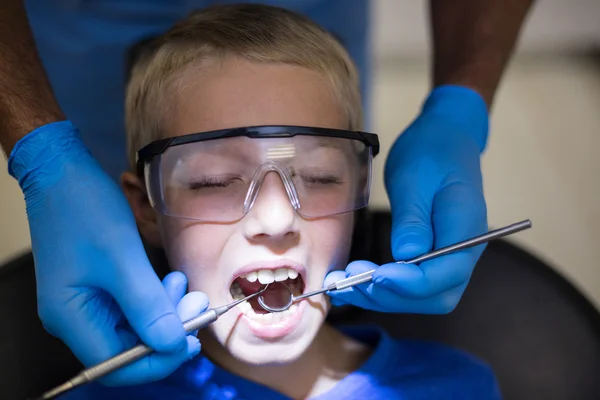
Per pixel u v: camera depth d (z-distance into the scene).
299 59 1.15
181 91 1.14
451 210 1.13
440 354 1.36
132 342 1.05
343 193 1.13
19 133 1.16
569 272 2.66
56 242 1.07
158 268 1.33
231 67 1.13
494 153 3.18
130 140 1.31
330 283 1.11
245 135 1.04
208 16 1.26
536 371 1.45
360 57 1.87
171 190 1.09
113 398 1.21
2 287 1.40
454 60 1.49
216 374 1.20
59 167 1.12
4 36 1.21
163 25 1.70
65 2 1.66
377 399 1.23
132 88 1.29
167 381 1.22
